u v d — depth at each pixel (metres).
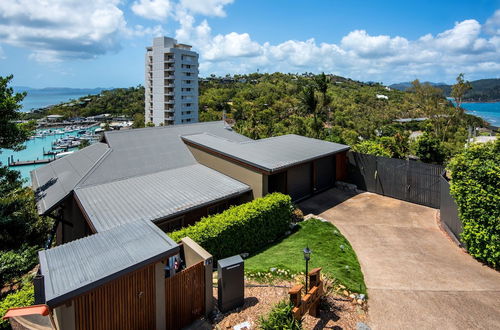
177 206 11.49
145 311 6.00
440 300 7.51
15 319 5.67
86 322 5.23
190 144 17.67
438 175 14.84
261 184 13.34
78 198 11.98
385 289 8.00
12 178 20.17
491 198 8.73
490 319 6.80
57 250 6.09
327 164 18.25
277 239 11.70
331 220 13.54
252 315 6.80
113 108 142.38
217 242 9.45
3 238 14.71
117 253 5.96
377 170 17.33
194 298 6.80
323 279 7.90
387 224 12.98
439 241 11.16
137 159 16.03
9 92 19.03
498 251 8.73
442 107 54.16
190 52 86.38
